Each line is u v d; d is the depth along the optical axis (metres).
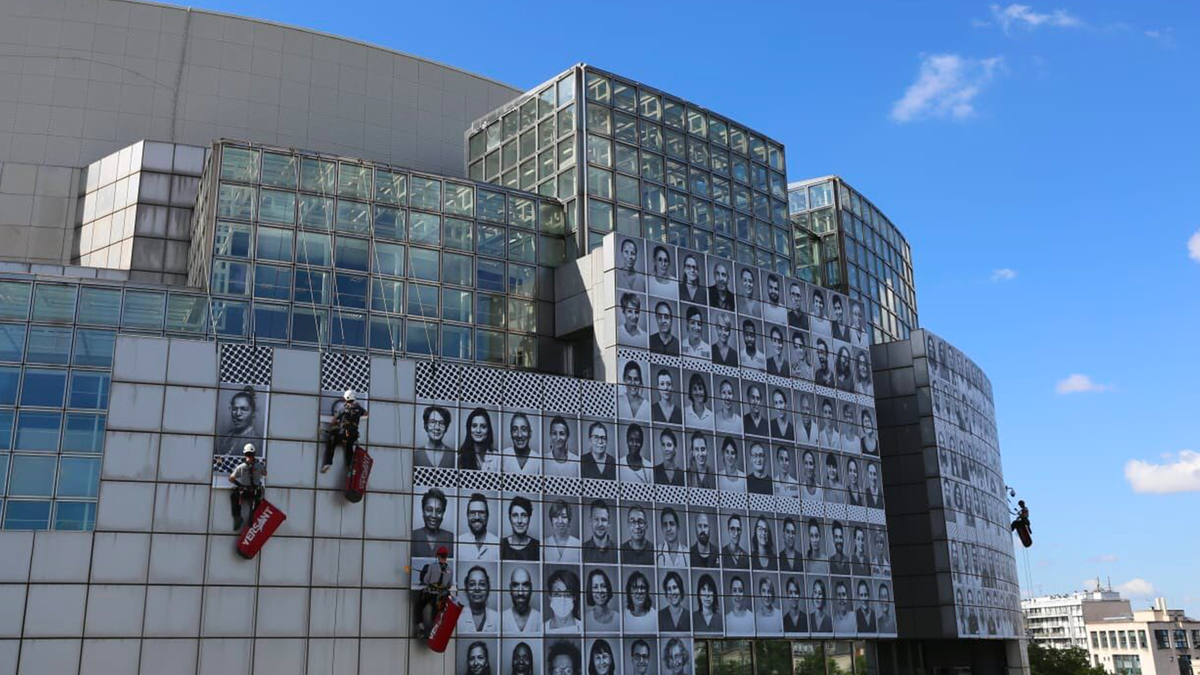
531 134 59.72
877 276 78.44
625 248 51.62
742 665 51.16
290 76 70.12
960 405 71.75
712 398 52.78
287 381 41.34
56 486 42.12
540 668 43.25
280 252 47.47
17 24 64.94
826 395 58.91
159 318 44.88
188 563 37.94
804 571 54.09
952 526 65.81
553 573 44.72
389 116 72.69
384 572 40.97
